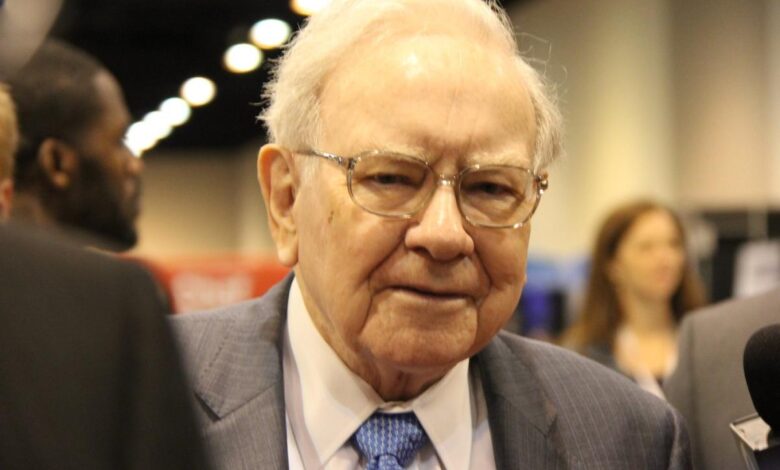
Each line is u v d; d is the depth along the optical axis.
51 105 2.27
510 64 1.63
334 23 1.62
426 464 1.67
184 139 15.24
